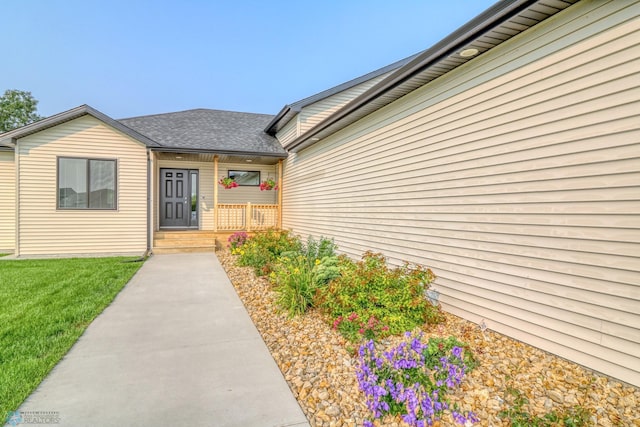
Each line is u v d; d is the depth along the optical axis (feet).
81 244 27.71
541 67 9.75
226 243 32.65
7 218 30.50
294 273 14.90
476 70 11.99
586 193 8.68
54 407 7.43
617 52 8.06
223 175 36.11
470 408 7.29
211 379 8.87
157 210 32.50
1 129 89.92
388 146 17.46
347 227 21.99
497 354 9.65
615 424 6.65
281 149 34.30
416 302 11.55
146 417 7.18
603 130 8.32
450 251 13.23
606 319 8.31
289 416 7.33
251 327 12.73
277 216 35.96
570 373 8.54
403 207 16.24
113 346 10.83
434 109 14.11
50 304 14.25
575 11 8.91
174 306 15.16
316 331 11.96
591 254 8.60
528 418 6.86
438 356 8.21
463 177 12.58
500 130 11.04
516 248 10.52
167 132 33.50
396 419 7.09
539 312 9.87
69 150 27.14
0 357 9.56
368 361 7.77
